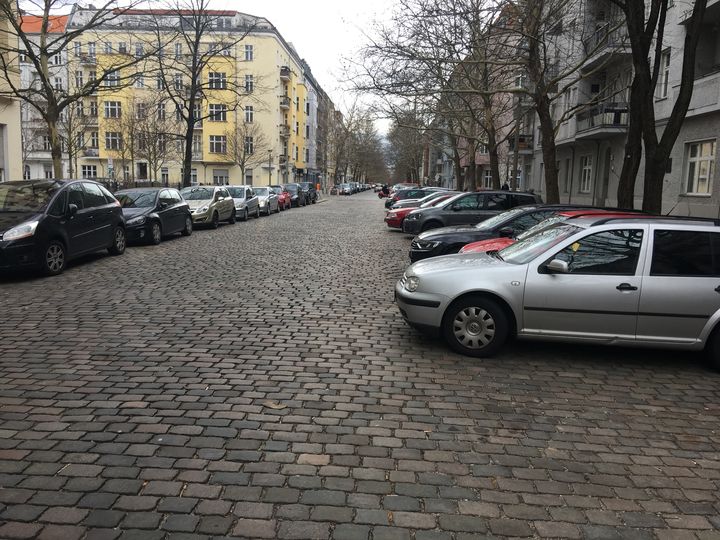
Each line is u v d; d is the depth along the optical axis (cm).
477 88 2272
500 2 1570
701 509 337
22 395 477
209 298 873
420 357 609
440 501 336
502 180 5253
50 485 340
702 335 580
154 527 303
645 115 1096
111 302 835
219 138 6438
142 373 536
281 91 6931
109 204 1301
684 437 436
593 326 589
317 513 320
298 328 710
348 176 13638
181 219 1778
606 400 506
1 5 1544
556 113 3256
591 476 371
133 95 5109
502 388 527
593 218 645
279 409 462
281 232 2047
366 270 1184
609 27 1814
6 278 1029
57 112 1722
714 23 1866
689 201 1931
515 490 351
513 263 621
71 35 1705
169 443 397
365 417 452
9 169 2114
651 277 583
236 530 302
